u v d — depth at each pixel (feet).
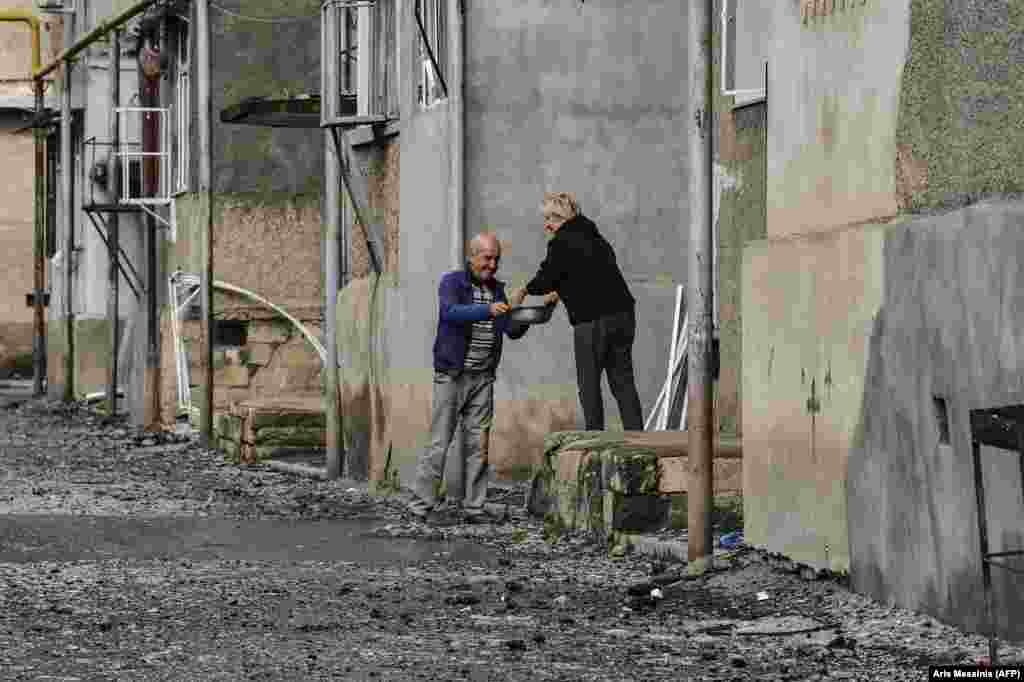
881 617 55.26
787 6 65.00
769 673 48.34
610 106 97.04
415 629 56.18
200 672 48.70
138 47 170.71
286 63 151.43
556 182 96.63
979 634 51.13
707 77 66.39
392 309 105.19
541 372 96.27
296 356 152.25
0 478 112.57
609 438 81.35
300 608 60.49
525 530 83.05
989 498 50.26
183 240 155.84
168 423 155.94
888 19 57.21
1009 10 50.49
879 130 57.88
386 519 90.22
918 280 54.39
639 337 96.89
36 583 65.82
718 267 88.94
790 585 61.82
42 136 216.33
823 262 61.21
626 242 97.14
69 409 193.57
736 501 74.02
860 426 58.49
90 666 49.55
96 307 208.13
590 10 96.78
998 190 51.08
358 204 113.09
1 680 47.50
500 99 96.17
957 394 51.93
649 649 52.37
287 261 152.15
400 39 105.29
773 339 65.31
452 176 95.66
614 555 73.41
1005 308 49.24
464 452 93.71
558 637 54.65
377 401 107.55
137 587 65.16
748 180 86.07
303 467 118.01
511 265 96.27
